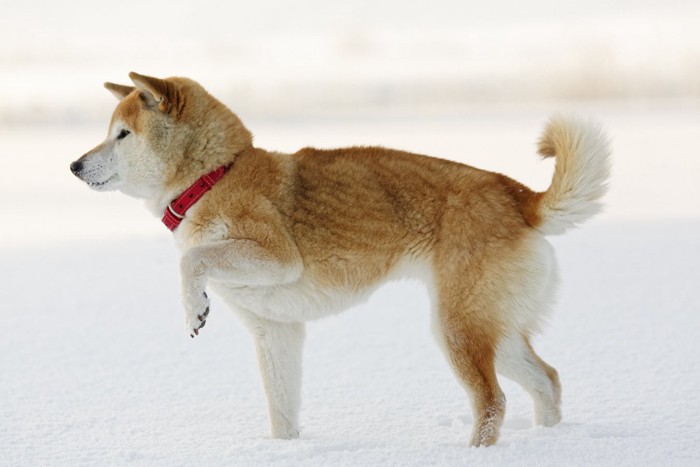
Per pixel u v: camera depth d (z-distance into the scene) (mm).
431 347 9031
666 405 6777
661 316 9523
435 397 7465
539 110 38531
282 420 6555
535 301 6336
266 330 6707
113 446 6223
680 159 23234
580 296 10617
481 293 6160
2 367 8461
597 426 6293
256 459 5738
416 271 6520
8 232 16234
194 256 6145
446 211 6359
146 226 16766
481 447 5863
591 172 6195
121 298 11336
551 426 6398
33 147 29219
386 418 6926
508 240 6250
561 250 13492
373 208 6469
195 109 6664
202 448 6141
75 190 21438
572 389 7383
